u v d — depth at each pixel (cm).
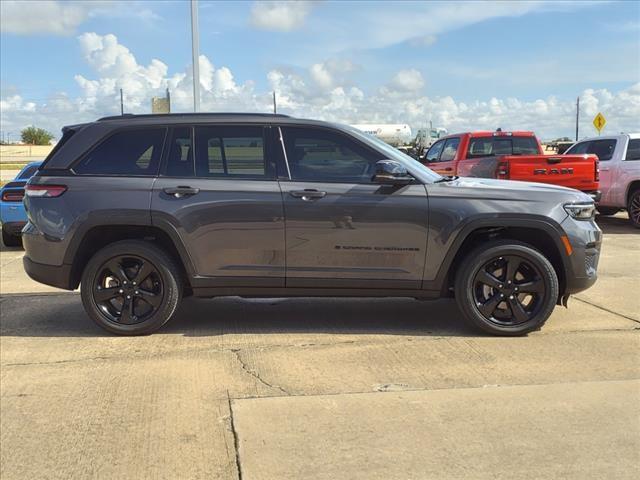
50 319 579
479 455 306
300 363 442
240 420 349
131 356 464
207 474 295
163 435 334
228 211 488
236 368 434
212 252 494
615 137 1241
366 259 491
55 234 496
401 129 5162
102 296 508
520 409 358
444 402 369
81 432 340
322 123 501
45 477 295
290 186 490
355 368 430
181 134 506
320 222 486
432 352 463
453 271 511
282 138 502
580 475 288
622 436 324
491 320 497
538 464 298
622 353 456
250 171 498
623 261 847
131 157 505
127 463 306
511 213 482
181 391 394
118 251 499
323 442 321
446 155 1265
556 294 491
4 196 1043
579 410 356
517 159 1020
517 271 499
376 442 321
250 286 499
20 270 858
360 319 562
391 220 484
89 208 491
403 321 553
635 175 1169
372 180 491
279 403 371
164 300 503
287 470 296
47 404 377
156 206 488
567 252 489
